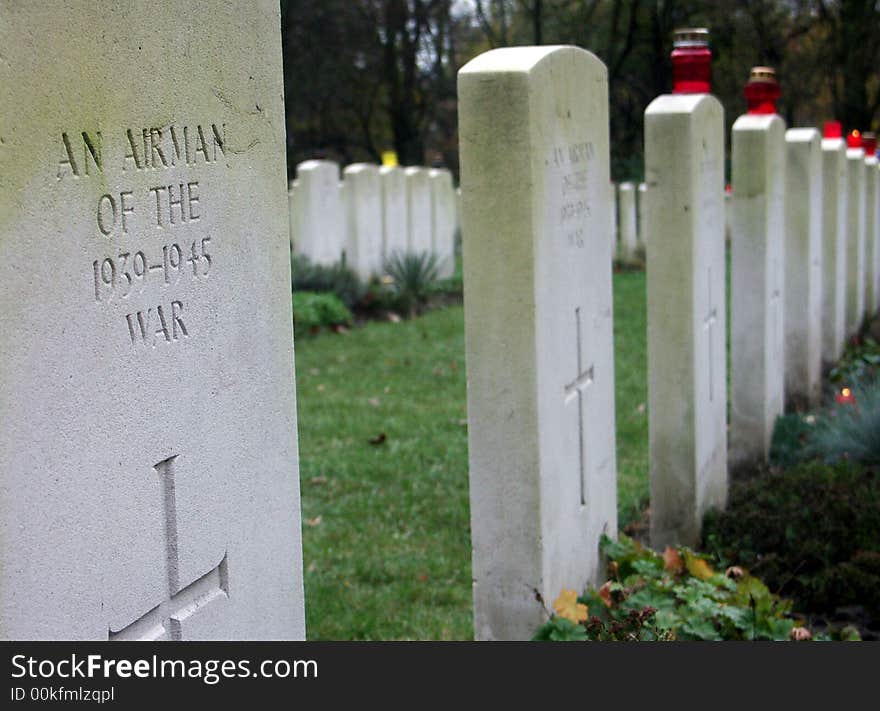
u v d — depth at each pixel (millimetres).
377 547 6598
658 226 6387
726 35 33219
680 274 6379
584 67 5043
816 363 10344
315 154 36812
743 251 8078
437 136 39812
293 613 3523
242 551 3234
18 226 2387
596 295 5340
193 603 3062
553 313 4758
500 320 4574
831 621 5734
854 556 6051
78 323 2555
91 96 2561
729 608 4879
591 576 5359
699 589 5066
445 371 11500
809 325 9820
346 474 7898
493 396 4637
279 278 3352
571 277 4977
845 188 11914
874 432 7867
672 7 32094
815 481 6906
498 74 4434
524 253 4504
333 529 6879
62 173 2494
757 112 8328
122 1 2645
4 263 2359
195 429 2986
